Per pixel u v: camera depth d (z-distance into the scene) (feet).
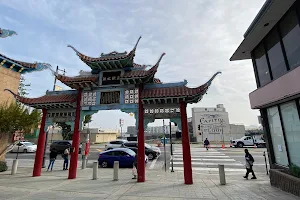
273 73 31.65
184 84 36.06
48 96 41.34
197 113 140.97
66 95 40.81
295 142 27.58
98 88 38.65
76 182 33.22
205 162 57.52
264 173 42.37
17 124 41.45
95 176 35.83
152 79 37.35
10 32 47.42
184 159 32.32
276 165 31.86
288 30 27.63
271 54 32.19
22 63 50.75
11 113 41.06
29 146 92.43
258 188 28.22
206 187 29.19
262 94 32.09
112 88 37.88
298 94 24.21
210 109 141.49
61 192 26.96
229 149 91.50
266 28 31.14
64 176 38.78
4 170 44.27
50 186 30.50
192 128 148.15
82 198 24.09
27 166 52.90
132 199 23.43
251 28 31.78
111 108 36.81
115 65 37.68
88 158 69.26
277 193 25.25
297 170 25.57
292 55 26.96
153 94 34.12
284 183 26.58
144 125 34.86
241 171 45.03
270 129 34.06
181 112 33.94
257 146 99.71
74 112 39.32
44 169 48.26
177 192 26.45
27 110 43.80
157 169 48.03
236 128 138.31
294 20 26.32
